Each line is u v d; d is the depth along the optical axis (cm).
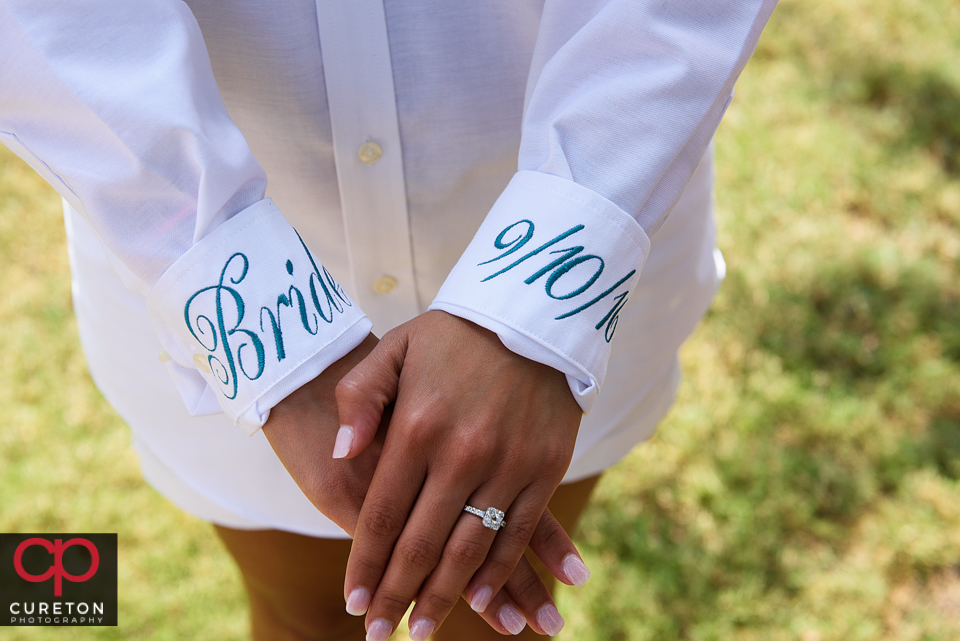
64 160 85
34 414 258
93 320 130
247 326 83
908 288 277
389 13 95
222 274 83
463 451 79
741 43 88
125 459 248
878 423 241
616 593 214
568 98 88
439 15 96
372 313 120
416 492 80
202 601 220
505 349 83
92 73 81
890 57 375
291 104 99
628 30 85
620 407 134
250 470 128
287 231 87
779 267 284
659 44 85
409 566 80
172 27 84
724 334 266
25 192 329
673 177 90
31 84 82
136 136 80
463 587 82
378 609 83
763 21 90
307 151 103
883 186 314
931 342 262
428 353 83
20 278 299
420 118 101
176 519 235
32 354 274
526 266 84
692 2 86
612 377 130
